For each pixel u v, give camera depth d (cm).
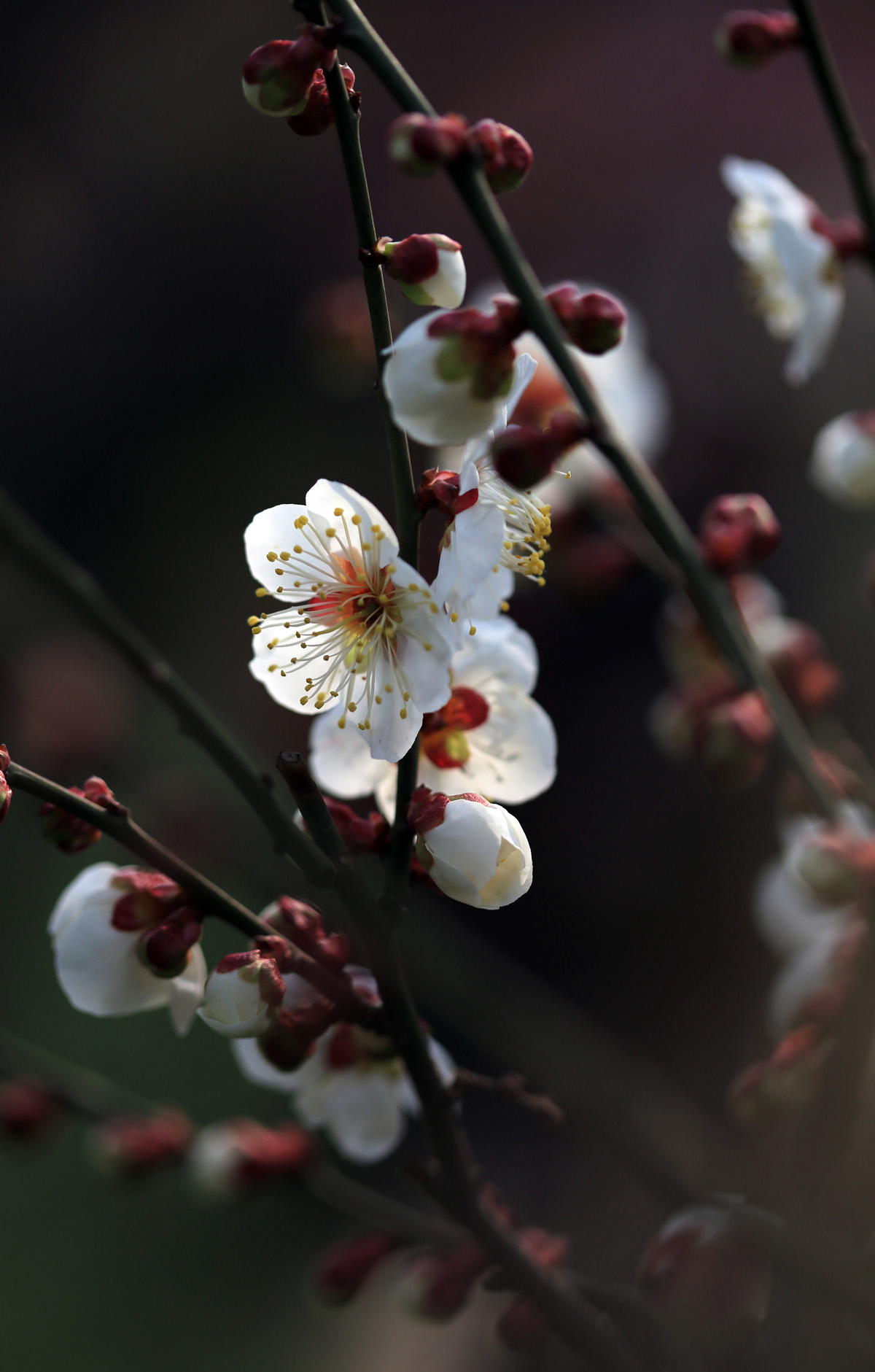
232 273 170
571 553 51
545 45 167
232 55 172
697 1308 47
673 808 126
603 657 137
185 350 169
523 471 43
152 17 173
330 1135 51
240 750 47
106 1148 52
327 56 43
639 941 121
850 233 49
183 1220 103
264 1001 43
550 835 130
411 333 42
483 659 44
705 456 141
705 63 161
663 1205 52
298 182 169
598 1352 45
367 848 44
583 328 44
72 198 175
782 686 50
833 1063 46
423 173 43
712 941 115
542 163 161
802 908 52
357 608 44
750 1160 51
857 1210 47
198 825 60
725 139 156
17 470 168
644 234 155
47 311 174
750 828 118
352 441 154
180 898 44
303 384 162
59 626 73
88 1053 105
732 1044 108
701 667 51
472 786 45
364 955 43
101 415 169
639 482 45
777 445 137
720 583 47
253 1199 50
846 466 50
